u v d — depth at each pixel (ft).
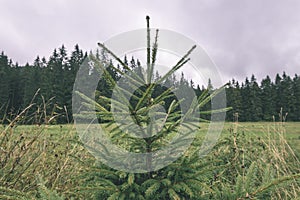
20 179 7.91
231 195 5.22
